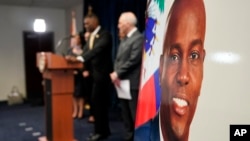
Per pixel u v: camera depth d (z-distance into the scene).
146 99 0.59
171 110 0.45
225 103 0.36
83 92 3.78
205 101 0.38
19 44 6.05
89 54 2.53
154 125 0.53
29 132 3.33
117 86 2.38
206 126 0.38
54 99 2.48
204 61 0.39
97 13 5.04
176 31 0.45
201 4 0.40
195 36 0.41
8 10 5.89
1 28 5.85
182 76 0.43
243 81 0.35
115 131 3.21
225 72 0.37
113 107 4.61
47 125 2.64
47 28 6.30
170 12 0.48
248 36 0.35
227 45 0.37
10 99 5.59
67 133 2.56
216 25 0.38
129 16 2.31
